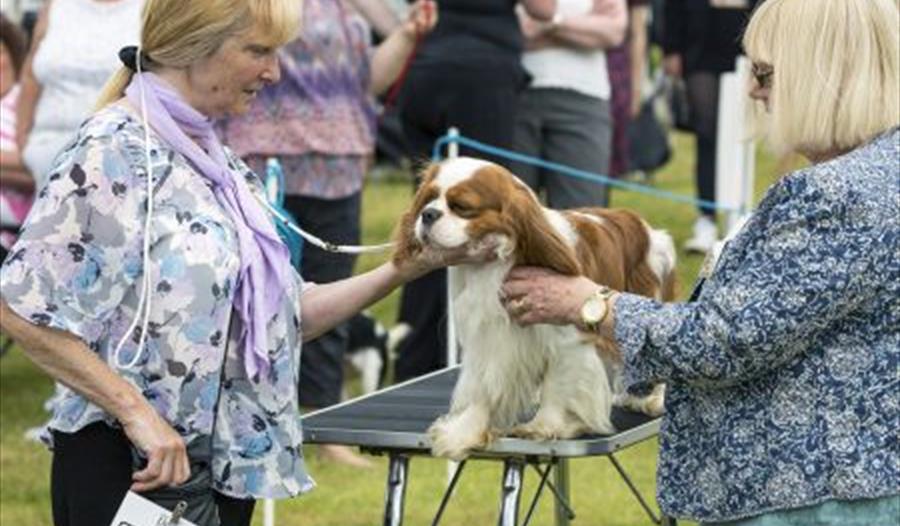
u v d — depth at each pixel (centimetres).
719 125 1130
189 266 423
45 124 873
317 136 817
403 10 1091
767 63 407
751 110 426
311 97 815
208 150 442
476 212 461
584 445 471
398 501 497
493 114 902
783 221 388
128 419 418
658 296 571
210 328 426
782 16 405
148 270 420
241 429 440
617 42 959
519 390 491
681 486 412
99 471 433
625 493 812
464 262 471
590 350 489
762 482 395
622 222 559
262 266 441
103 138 422
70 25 867
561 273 463
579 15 948
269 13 429
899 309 387
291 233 637
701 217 1368
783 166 424
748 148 1061
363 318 983
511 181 470
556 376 489
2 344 1161
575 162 959
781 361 391
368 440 487
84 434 434
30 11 1355
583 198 965
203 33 426
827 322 386
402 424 502
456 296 485
